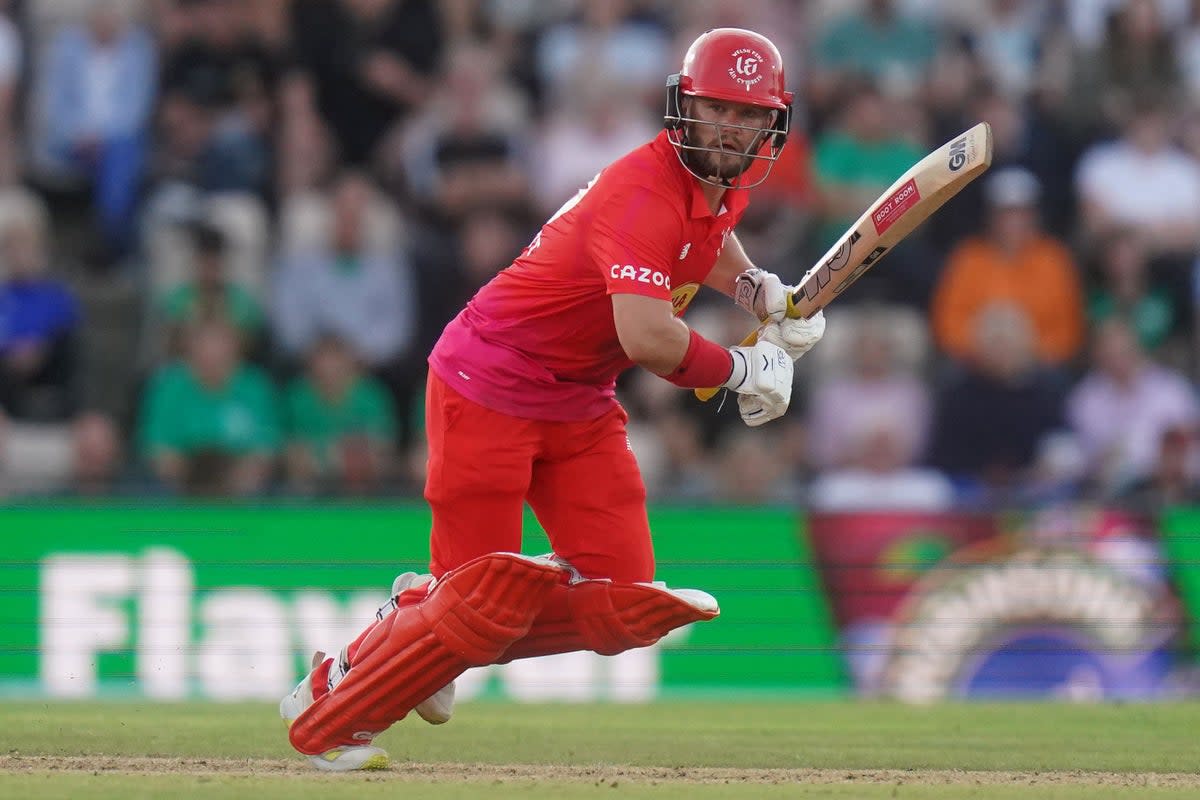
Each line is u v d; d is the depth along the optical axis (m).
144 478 30.27
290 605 24.31
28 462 30.95
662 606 13.67
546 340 13.63
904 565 24.48
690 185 13.25
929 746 16.56
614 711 20.75
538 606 13.30
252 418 30.45
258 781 12.76
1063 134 34.66
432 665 13.27
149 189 32.94
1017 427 32.06
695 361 13.12
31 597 24.03
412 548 24.61
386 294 31.34
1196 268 34.38
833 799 12.11
